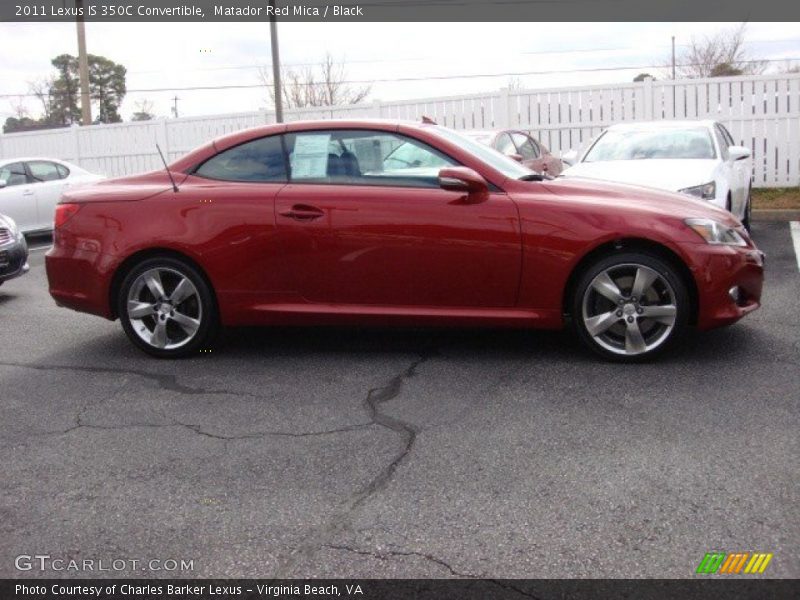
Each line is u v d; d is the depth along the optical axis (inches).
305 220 228.8
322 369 229.3
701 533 134.6
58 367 241.8
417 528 139.7
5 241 352.2
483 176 226.1
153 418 196.4
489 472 159.9
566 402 196.2
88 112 1133.1
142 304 242.1
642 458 163.6
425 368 226.4
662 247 217.8
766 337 245.0
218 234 232.8
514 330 260.5
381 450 172.6
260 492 155.4
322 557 132.1
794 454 163.3
